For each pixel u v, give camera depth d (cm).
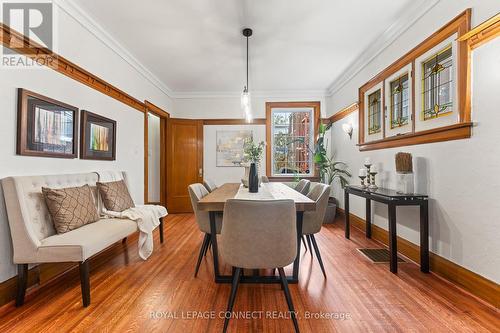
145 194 411
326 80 465
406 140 268
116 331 152
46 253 176
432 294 193
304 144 544
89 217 227
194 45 326
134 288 206
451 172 211
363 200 376
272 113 542
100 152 293
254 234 151
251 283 213
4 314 168
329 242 324
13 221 176
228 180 538
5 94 183
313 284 211
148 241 269
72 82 248
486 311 170
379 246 308
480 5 185
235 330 154
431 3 231
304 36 305
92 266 250
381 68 324
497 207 173
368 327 156
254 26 282
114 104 324
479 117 185
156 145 575
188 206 517
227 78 451
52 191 201
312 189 279
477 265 188
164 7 247
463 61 197
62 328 154
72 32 246
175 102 539
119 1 237
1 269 177
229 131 538
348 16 265
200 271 240
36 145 206
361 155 383
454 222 209
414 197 232
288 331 154
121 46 325
